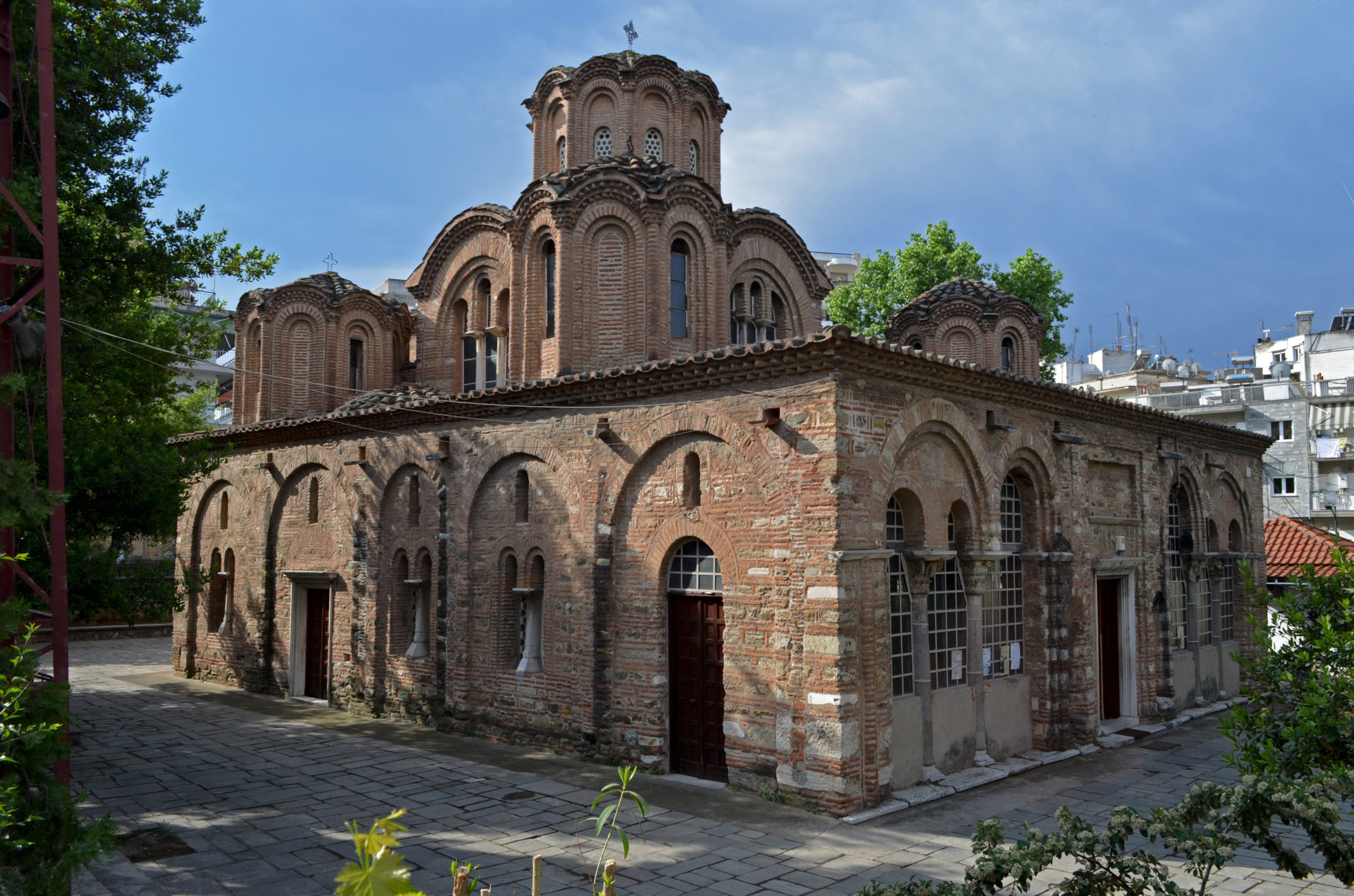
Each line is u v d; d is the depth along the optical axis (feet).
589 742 52.95
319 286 85.81
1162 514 69.26
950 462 51.01
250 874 35.68
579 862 36.60
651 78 77.61
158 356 91.04
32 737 23.81
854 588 43.16
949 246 134.82
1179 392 165.17
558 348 66.28
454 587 61.62
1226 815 22.15
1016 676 55.62
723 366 46.93
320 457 73.51
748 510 46.65
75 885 34.40
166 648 107.86
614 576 52.90
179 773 50.60
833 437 43.14
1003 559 55.52
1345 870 21.74
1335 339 184.75
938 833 40.47
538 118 81.05
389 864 13.83
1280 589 85.92
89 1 59.41
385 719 65.98
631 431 52.24
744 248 76.07
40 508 28.60
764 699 45.44
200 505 85.87
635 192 66.39
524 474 58.95
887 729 44.16
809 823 41.19
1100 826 41.60
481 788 47.44
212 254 73.92
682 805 44.01
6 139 33.27
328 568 72.28
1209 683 74.59
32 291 31.65
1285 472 151.43
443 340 77.92
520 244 70.08
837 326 42.22
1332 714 27.91
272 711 69.56
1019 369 86.33
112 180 60.08
